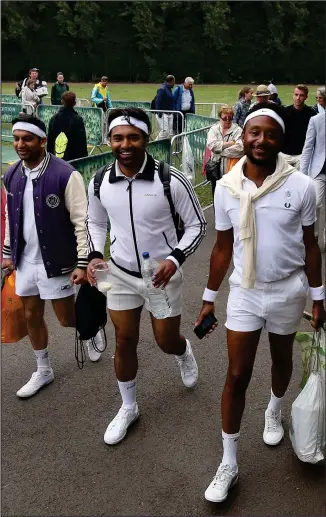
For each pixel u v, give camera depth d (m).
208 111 17.27
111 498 2.79
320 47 38.72
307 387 2.80
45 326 3.66
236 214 2.55
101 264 2.99
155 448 3.14
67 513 2.70
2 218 4.06
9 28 40.12
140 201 2.85
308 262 2.63
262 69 40.25
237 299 2.64
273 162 2.50
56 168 3.29
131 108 2.77
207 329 2.84
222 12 39.34
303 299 2.68
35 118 3.21
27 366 4.07
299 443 2.81
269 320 2.64
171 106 13.16
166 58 41.41
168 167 2.89
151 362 4.07
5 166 10.88
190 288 5.43
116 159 2.90
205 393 3.67
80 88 34.97
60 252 3.36
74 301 3.57
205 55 41.00
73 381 3.84
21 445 3.19
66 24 40.50
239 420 2.73
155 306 3.02
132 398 3.27
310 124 5.71
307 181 2.49
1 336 3.76
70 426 3.36
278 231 2.50
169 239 2.99
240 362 2.65
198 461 3.04
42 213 3.28
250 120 2.43
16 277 3.51
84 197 3.36
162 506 2.73
